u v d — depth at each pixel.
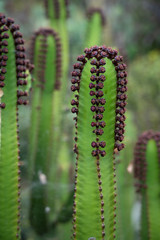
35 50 2.09
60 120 2.30
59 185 2.55
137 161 1.75
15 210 1.29
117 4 6.98
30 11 6.65
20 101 1.29
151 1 7.27
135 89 4.55
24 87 1.42
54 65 2.10
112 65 1.14
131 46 6.58
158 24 7.18
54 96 2.17
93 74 1.14
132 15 7.18
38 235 2.35
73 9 6.22
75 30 5.24
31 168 2.29
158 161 1.71
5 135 1.27
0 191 1.27
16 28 1.26
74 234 1.23
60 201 2.54
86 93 1.16
